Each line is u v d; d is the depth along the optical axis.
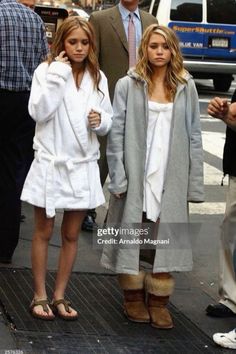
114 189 4.87
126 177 4.88
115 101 4.95
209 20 16.28
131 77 4.92
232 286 5.30
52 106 4.69
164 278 5.01
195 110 4.98
